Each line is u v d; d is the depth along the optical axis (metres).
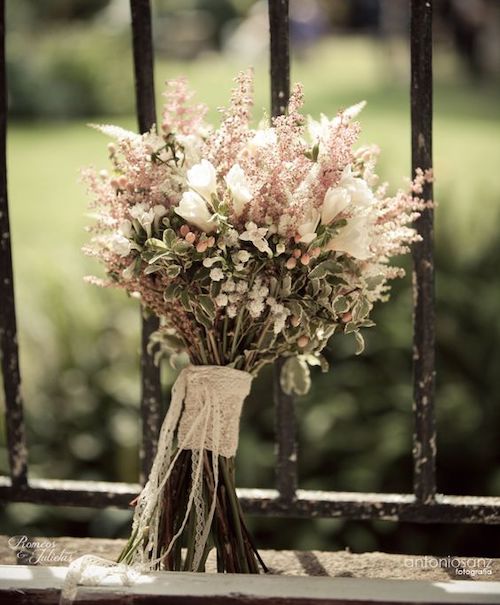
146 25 1.77
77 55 11.87
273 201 1.46
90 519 3.02
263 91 10.60
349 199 1.44
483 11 14.30
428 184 1.75
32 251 5.13
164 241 1.45
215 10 17.25
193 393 1.58
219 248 1.45
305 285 1.52
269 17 1.74
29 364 3.12
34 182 7.54
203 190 1.45
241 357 1.58
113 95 11.77
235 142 1.51
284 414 1.85
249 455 2.98
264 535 3.01
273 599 1.43
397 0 14.31
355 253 1.46
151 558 1.60
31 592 1.46
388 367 3.07
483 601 1.42
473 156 7.17
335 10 20.78
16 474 1.90
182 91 1.57
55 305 3.22
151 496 1.57
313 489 2.99
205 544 1.58
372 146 1.59
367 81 13.34
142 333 1.84
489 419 3.04
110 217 1.55
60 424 3.08
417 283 1.79
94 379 3.13
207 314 1.47
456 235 3.30
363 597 1.42
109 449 3.07
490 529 2.96
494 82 13.55
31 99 11.23
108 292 3.27
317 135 1.55
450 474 3.06
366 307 1.54
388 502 1.85
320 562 1.81
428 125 1.73
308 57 16.03
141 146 1.54
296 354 1.66
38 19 16.41
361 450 3.02
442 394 3.07
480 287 3.20
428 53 1.72
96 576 1.46
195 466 1.57
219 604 1.43
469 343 3.10
